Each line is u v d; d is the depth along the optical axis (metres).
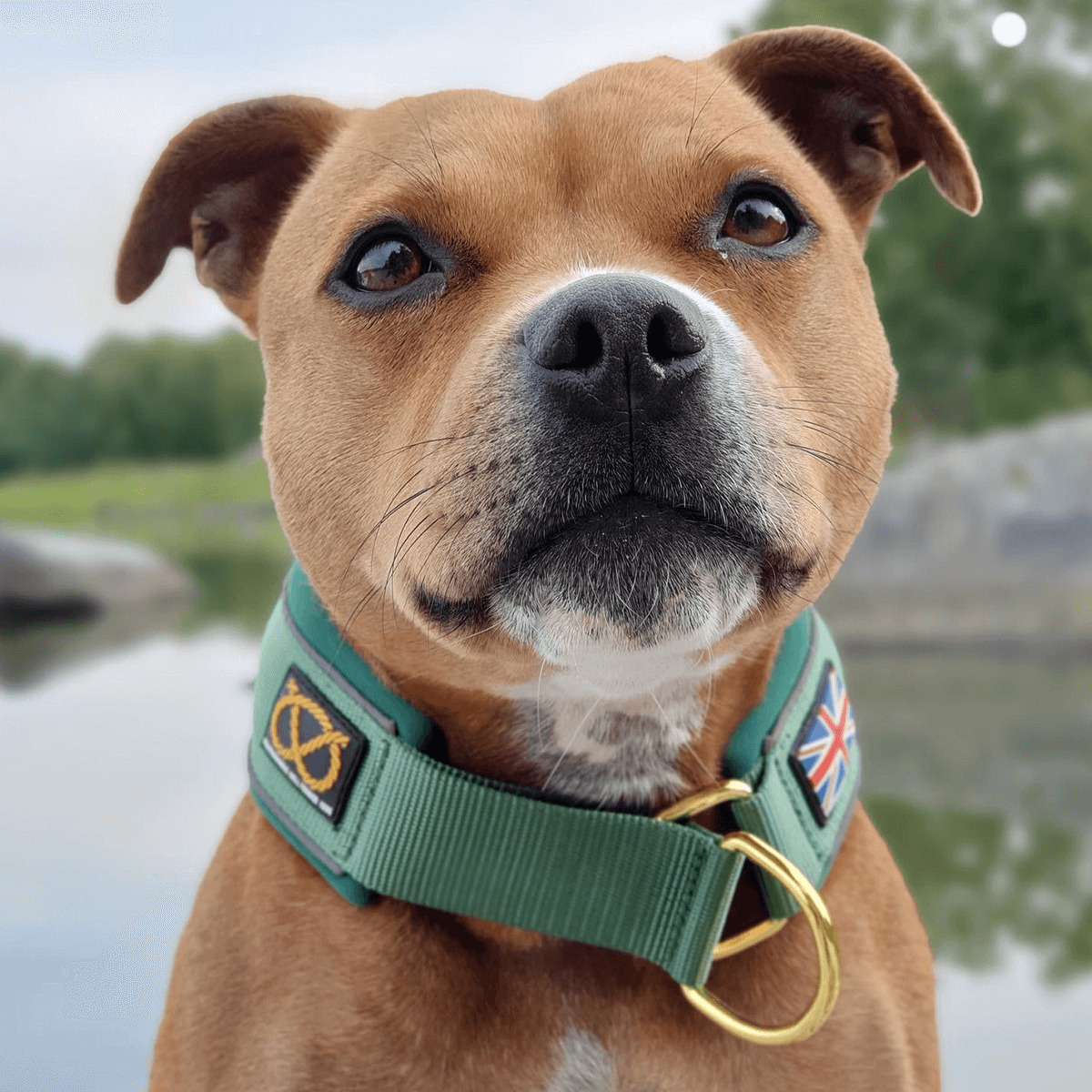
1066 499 1.58
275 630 0.39
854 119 0.46
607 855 0.34
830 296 0.38
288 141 0.45
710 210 0.36
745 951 0.36
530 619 0.33
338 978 0.35
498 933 0.36
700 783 0.38
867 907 0.38
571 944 0.36
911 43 2.65
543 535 0.32
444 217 0.36
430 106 0.39
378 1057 0.35
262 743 0.38
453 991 0.35
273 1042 0.35
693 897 0.34
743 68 0.45
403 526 0.34
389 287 0.37
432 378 0.35
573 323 0.30
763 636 0.35
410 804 0.35
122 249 0.45
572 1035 0.36
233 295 0.47
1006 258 2.65
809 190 0.39
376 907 0.36
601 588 0.32
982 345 2.71
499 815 0.34
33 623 1.94
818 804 0.37
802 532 0.33
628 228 0.35
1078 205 2.62
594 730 0.37
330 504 0.37
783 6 2.60
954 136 0.44
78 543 2.19
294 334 0.39
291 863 0.37
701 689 0.37
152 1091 0.38
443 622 0.33
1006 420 2.72
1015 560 1.57
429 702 0.37
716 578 0.32
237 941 0.37
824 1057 0.36
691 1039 0.35
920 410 2.71
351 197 0.38
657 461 0.31
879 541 1.64
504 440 0.31
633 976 0.36
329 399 0.37
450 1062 0.35
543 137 0.37
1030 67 2.63
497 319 0.33
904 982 0.39
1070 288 2.66
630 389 0.30
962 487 1.63
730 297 0.35
